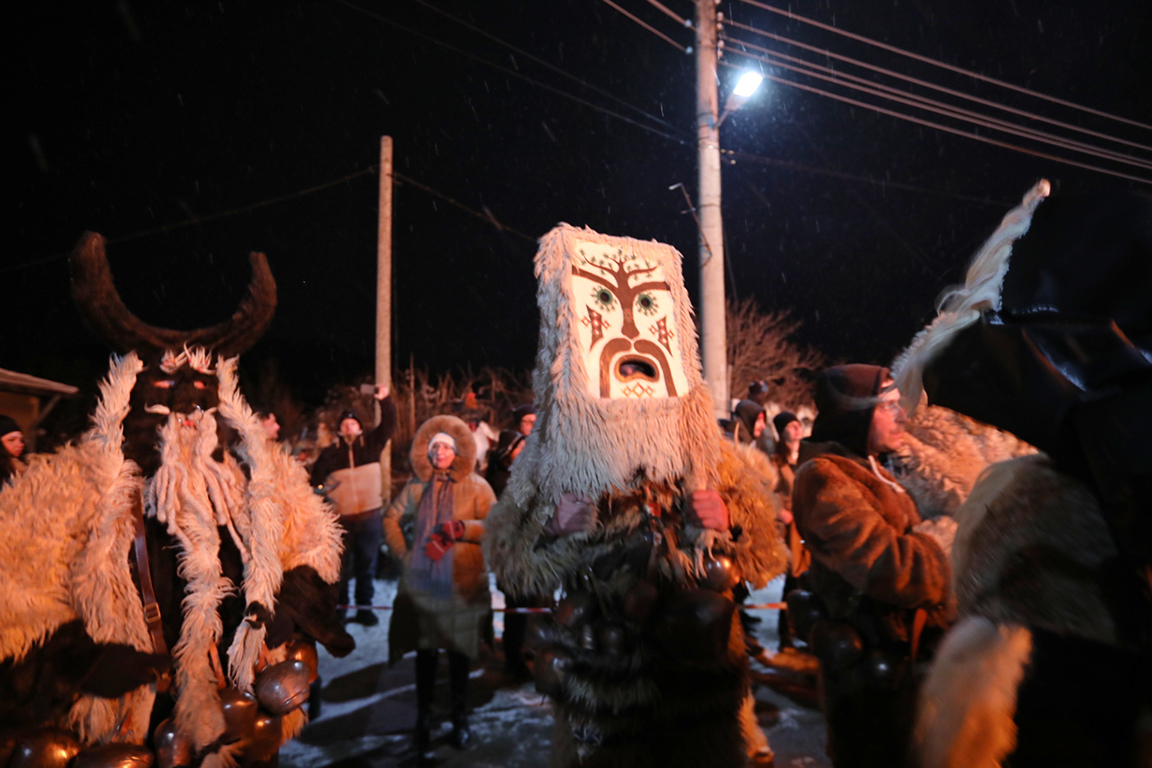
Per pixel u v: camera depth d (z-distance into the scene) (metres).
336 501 6.69
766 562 2.74
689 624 2.34
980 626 1.24
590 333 2.64
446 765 3.74
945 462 2.41
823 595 2.54
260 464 2.25
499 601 7.22
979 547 1.29
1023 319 1.19
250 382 22.25
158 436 2.15
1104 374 1.08
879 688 2.31
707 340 8.97
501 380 21.22
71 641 1.90
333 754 3.92
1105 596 1.13
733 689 2.47
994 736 1.17
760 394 8.49
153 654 1.96
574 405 2.53
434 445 4.34
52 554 1.90
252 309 2.37
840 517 2.33
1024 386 1.16
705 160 9.11
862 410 2.59
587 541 2.53
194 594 2.04
